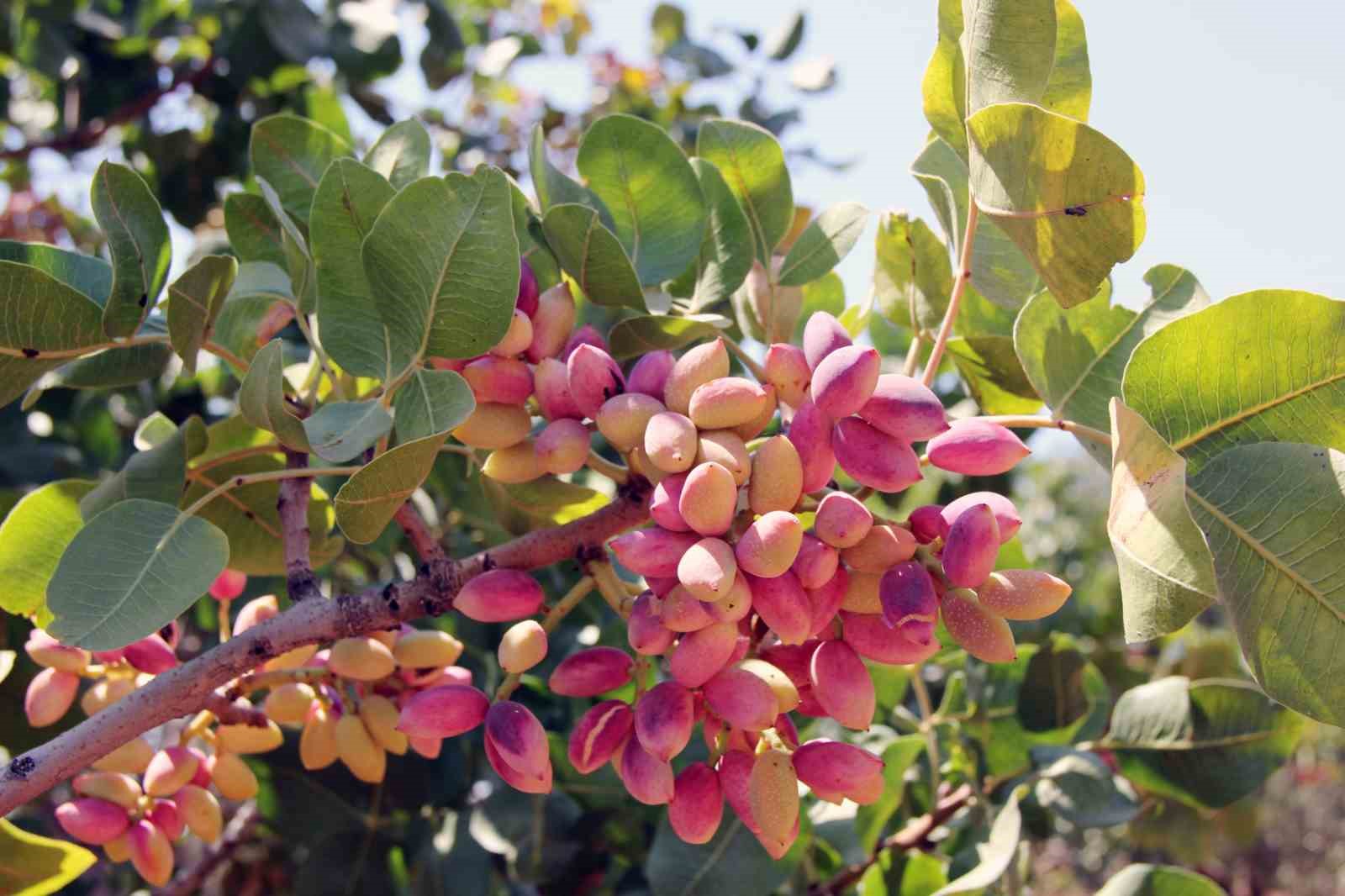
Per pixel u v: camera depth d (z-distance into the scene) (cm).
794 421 43
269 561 58
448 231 45
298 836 68
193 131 116
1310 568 43
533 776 44
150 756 51
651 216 54
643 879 74
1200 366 45
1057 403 50
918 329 56
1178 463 39
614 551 42
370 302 48
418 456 43
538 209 55
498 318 45
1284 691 43
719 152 57
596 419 45
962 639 42
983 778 69
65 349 49
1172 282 51
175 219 114
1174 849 80
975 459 43
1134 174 40
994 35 44
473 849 69
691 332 51
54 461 96
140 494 51
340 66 117
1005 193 42
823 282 65
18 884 50
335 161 47
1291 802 278
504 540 78
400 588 46
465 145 135
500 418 47
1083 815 65
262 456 56
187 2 117
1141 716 68
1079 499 183
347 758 51
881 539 42
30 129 141
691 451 42
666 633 43
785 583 41
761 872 59
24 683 59
